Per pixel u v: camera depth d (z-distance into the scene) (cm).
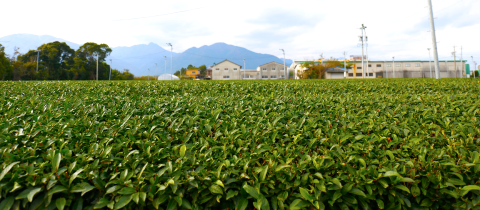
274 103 560
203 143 316
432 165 249
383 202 229
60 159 231
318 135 334
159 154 276
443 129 356
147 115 440
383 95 659
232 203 230
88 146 292
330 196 226
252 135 340
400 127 367
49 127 340
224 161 253
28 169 218
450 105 505
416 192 230
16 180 208
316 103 546
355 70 7462
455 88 884
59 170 221
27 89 851
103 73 7019
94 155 265
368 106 516
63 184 211
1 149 264
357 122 391
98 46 6806
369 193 221
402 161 264
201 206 224
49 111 447
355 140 320
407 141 315
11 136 301
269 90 958
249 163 263
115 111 466
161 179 224
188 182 225
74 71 5959
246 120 412
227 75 7712
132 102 551
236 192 224
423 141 318
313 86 1053
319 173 234
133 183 218
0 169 223
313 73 6247
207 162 263
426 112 430
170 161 254
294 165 252
